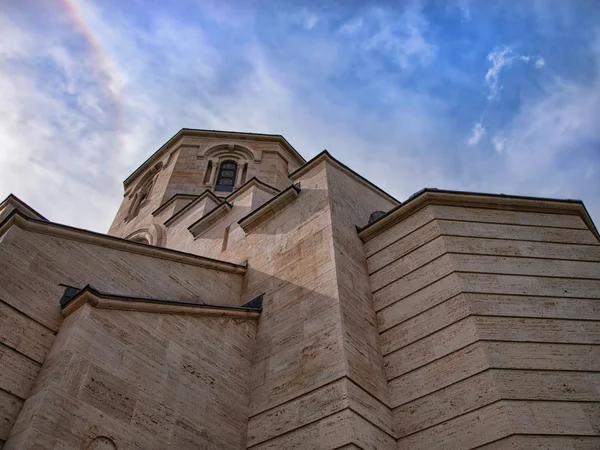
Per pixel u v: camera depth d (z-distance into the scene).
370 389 9.31
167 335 9.59
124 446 7.57
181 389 9.08
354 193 15.47
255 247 14.50
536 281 10.93
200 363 9.83
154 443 8.01
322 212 13.41
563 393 8.61
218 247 16.47
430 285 11.05
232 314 11.38
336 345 9.66
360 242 13.42
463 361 9.25
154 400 8.48
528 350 9.30
